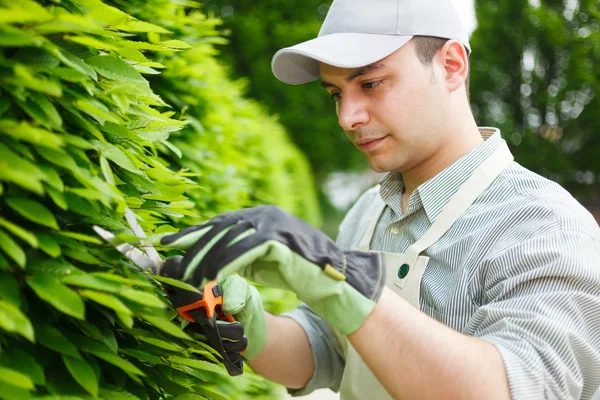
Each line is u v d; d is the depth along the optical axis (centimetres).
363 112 153
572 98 1341
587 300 132
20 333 83
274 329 175
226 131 286
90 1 105
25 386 77
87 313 103
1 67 88
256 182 358
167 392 117
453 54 159
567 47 1346
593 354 132
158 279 102
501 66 1403
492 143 160
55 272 89
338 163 1277
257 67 1184
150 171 125
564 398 123
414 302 152
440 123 157
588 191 1362
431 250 154
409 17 152
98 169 106
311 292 109
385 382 120
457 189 157
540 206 143
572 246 135
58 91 83
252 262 110
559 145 1362
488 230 146
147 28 111
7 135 86
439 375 116
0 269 85
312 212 606
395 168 159
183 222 205
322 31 167
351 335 117
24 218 92
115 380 104
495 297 137
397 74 150
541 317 126
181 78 239
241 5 1194
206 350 131
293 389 184
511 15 1380
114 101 103
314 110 1218
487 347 121
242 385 217
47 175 87
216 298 121
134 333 109
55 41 98
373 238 181
